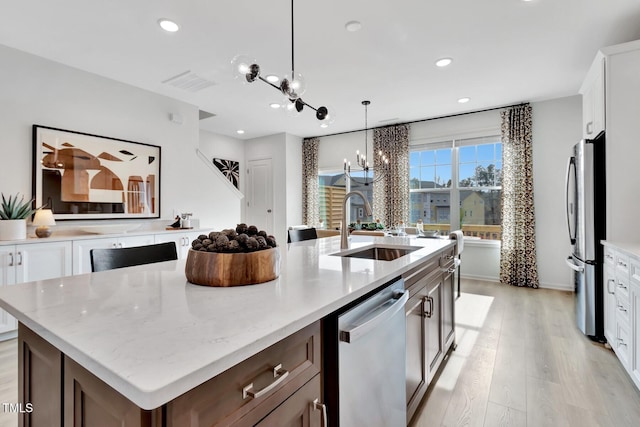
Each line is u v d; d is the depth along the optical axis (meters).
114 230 3.63
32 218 3.05
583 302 2.82
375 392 1.21
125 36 2.80
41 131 3.14
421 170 5.54
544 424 1.70
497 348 2.61
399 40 2.88
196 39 2.85
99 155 3.58
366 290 1.16
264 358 0.74
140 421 0.56
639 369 1.94
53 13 2.46
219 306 0.92
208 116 5.21
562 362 2.36
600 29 2.70
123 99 3.81
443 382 2.11
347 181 6.54
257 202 6.81
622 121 2.53
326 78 3.71
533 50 3.06
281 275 1.32
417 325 1.72
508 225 4.65
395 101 4.48
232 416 0.66
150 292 1.07
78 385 0.73
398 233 4.64
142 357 0.61
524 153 4.53
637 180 2.50
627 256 2.10
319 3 2.36
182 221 4.11
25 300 0.99
